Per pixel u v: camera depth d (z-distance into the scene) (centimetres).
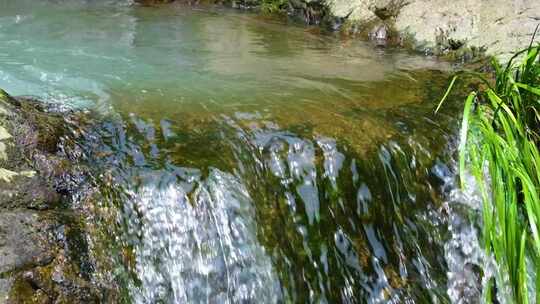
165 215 318
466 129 358
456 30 593
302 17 760
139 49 575
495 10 572
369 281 354
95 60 523
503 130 405
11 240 274
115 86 448
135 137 360
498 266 364
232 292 323
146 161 337
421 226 382
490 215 350
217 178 335
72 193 311
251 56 573
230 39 643
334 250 353
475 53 564
